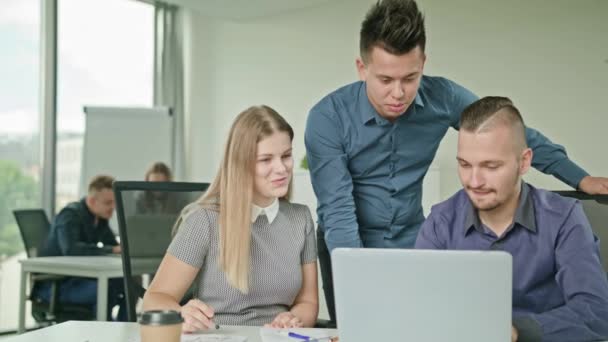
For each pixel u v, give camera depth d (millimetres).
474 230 1534
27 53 5164
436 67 5145
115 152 5617
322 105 2102
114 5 5840
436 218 1601
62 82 5426
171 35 6230
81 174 5500
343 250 1057
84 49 5602
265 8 5879
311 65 5859
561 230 1444
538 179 4516
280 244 1786
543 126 4629
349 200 2033
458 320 1012
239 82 6289
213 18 6418
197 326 1427
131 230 2000
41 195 5227
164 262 1724
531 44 4676
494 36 4848
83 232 4387
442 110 2100
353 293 1059
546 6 4598
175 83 6281
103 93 5758
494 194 1352
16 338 1375
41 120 5250
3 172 4984
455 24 5039
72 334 1416
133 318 1929
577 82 4473
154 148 5754
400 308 1034
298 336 1377
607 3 4328
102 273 3357
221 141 6348
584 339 1224
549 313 1247
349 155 2084
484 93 4898
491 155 1320
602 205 1697
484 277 994
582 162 4453
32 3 5195
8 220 4988
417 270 1020
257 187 1731
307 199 4727
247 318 1708
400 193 2135
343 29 5645
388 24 1714
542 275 1467
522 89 4723
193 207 1797
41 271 3594
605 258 1661
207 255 1739
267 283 1736
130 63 5980
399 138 2062
